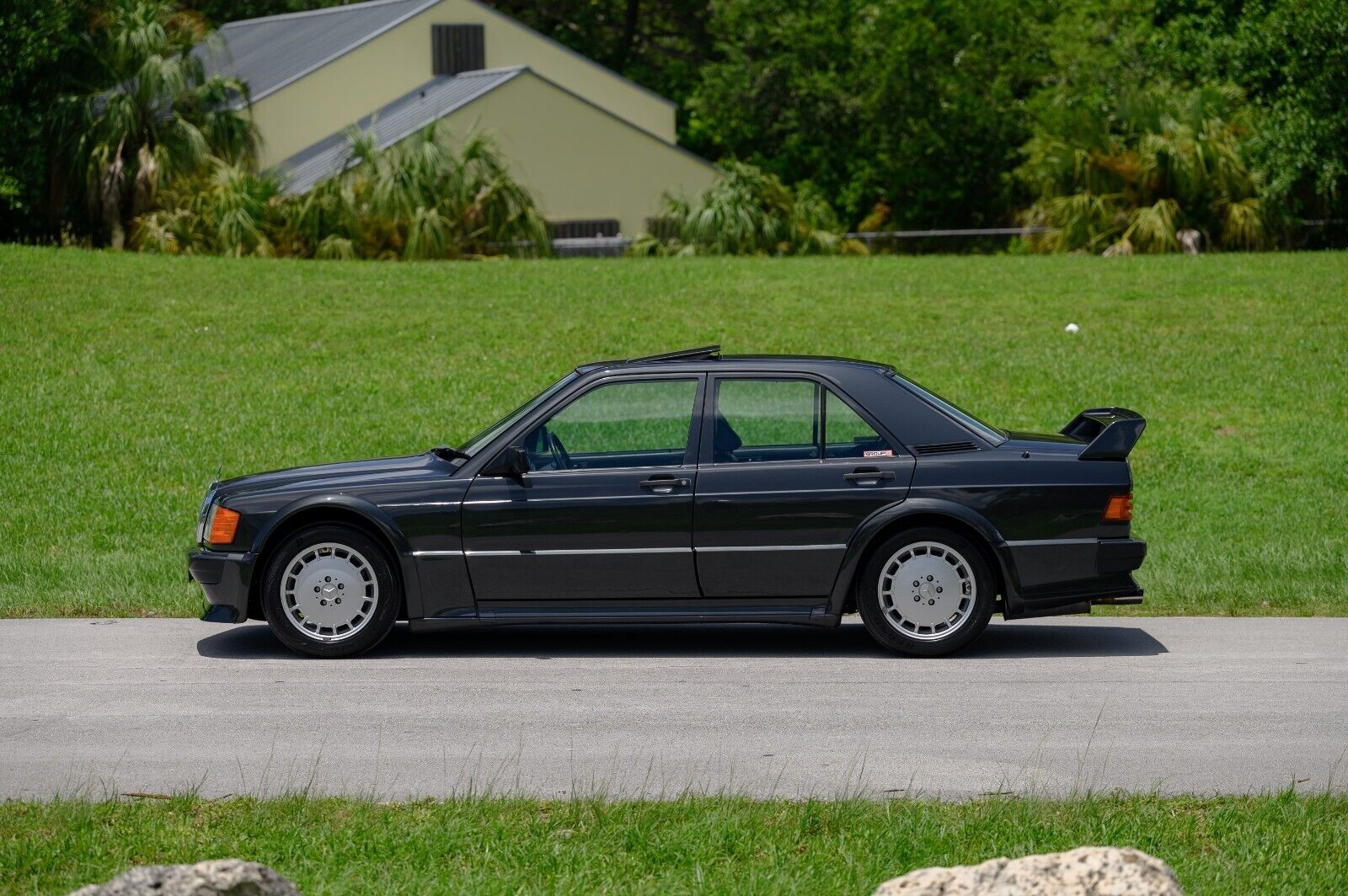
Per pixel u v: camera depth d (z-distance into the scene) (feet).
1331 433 81.15
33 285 115.14
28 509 68.64
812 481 43.88
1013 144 237.04
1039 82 245.45
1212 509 69.05
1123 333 104.78
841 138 251.60
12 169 154.61
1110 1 240.32
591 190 205.67
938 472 44.01
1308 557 58.95
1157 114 163.63
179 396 89.97
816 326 107.45
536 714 37.81
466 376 94.73
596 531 43.83
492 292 118.93
